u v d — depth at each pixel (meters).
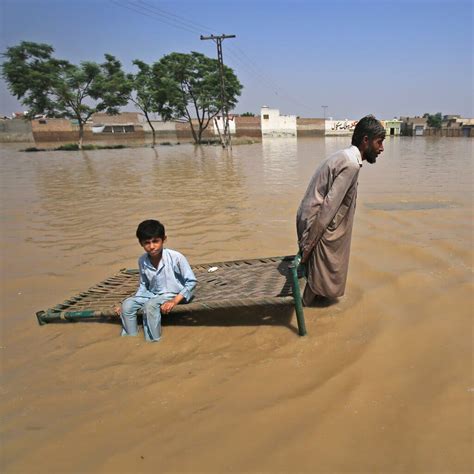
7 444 2.26
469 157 19.00
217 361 2.96
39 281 4.91
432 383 2.54
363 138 3.31
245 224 7.09
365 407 2.36
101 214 8.46
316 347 3.06
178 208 8.74
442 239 5.47
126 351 3.22
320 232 3.35
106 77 39.75
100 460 2.09
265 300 3.25
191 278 3.57
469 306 3.52
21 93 36.94
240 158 22.20
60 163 21.92
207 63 41.44
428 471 1.91
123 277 4.75
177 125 53.72
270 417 2.32
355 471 1.93
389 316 3.45
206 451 2.10
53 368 3.03
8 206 9.59
